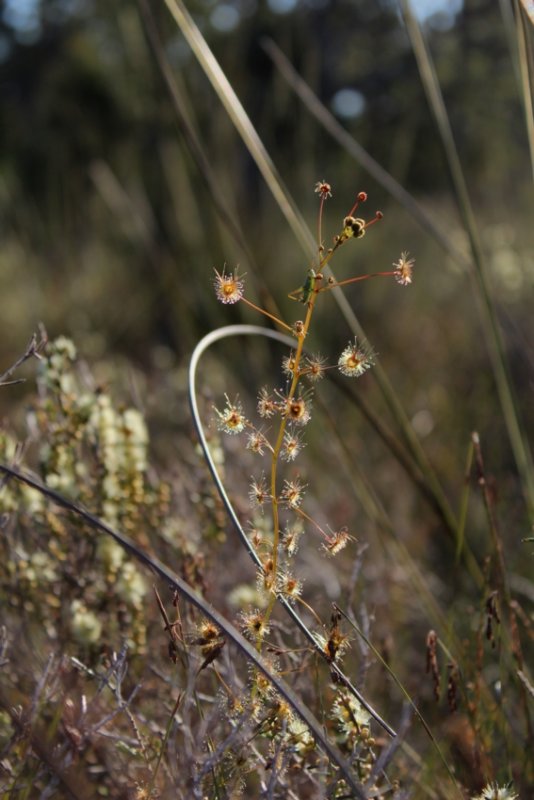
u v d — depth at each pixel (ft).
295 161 4.71
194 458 2.48
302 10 5.06
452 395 3.76
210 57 2.12
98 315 5.31
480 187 5.00
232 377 3.66
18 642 1.82
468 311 4.56
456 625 2.18
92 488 1.92
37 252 5.93
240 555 2.16
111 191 5.38
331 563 2.43
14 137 8.37
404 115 5.10
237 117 2.15
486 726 1.79
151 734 1.72
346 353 1.46
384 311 4.87
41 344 1.76
